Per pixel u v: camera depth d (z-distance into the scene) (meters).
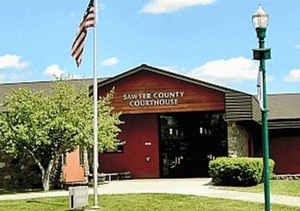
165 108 25.72
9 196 20.22
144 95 25.97
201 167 28.06
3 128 21.66
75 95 22.53
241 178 21.05
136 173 28.50
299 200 17.20
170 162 28.42
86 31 16.75
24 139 21.47
